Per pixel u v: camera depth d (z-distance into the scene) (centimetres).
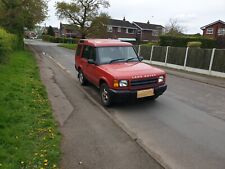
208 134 664
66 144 598
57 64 2016
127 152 566
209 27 5312
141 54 2484
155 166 512
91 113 823
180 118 781
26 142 573
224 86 1266
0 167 462
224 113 831
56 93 1052
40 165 495
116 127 707
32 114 747
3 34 1590
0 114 682
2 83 995
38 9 3300
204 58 1703
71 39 6806
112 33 7381
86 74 1112
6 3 2905
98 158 539
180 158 544
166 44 2916
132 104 918
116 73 847
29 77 1261
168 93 1088
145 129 698
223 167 511
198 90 1166
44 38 8312
